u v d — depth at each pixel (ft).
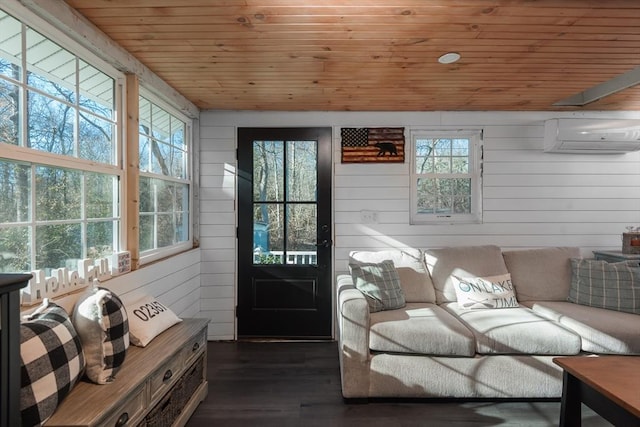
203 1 5.52
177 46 7.03
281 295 11.56
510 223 11.54
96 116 6.70
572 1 5.51
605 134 10.68
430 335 7.57
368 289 8.79
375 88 9.50
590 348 7.61
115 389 4.85
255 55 7.47
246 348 10.87
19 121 4.98
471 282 9.56
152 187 8.95
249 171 11.53
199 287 11.43
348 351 7.67
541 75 8.59
